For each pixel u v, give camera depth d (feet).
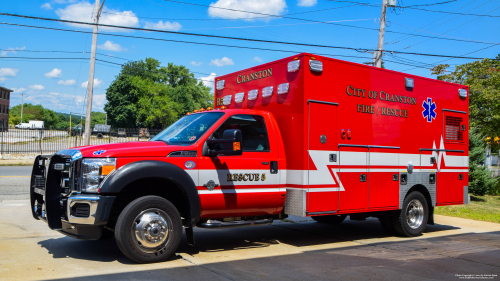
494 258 19.20
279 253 19.49
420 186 25.46
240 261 17.66
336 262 17.88
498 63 58.39
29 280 14.05
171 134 19.69
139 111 234.58
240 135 16.72
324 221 29.35
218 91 26.08
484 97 52.08
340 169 21.15
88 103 65.72
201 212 17.93
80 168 15.99
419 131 25.38
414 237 24.86
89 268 15.76
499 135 57.26
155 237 16.49
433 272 16.55
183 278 14.75
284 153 20.52
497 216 35.17
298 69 20.07
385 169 23.31
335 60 21.20
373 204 22.62
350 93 21.81
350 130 21.71
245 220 19.88
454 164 27.53
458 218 34.24
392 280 15.30
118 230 15.94
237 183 18.71
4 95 278.05
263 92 21.97
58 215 17.16
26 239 20.97
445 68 64.49
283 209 20.80
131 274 15.06
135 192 17.51
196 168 17.60
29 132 150.92
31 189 19.30
